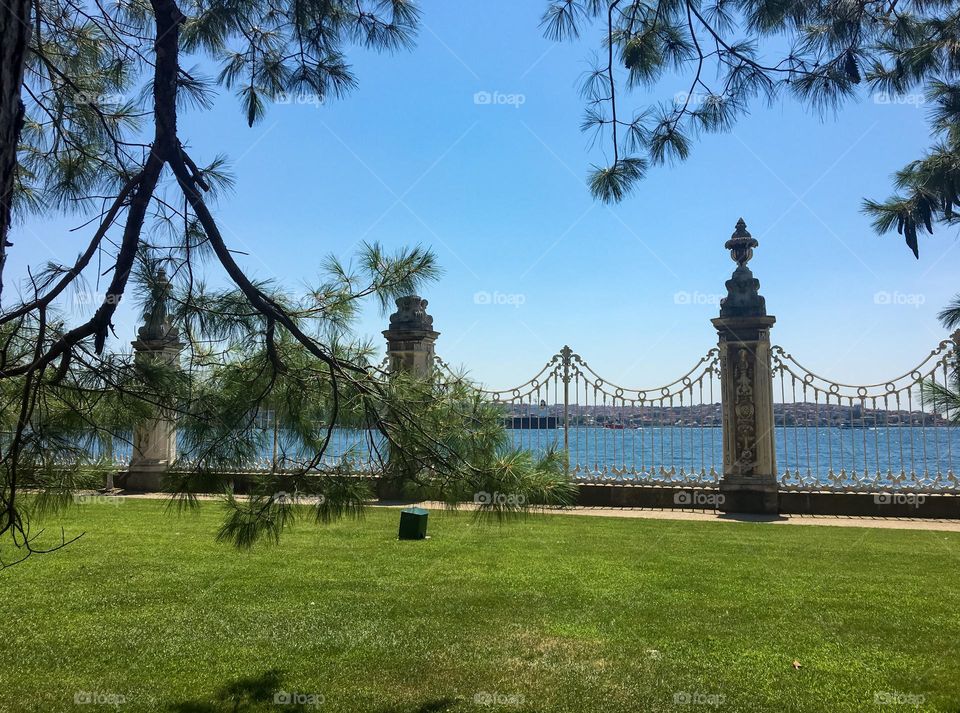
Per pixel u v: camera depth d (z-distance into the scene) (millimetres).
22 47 2629
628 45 5402
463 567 7953
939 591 6961
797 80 5117
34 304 3430
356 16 5336
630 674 4895
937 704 4391
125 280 3795
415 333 14039
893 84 5215
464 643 5488
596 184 5438
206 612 6250
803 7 4926
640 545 9367
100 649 5363
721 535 10227
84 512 12023
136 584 7180
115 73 5121
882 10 4992
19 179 4633
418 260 4336
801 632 5727
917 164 4883
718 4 5020
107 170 4754
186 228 4141
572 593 6852
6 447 3480
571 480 4094
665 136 5395
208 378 3963
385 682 4785
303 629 5809
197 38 5160
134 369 3699
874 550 9055
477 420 4062
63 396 3562
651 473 13500
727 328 13039
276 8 5148
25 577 7465
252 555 8547
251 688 4680
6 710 4332
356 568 7883
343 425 4043
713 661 5125
